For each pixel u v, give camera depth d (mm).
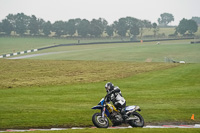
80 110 60500
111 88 41250
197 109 63031
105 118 41219
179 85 104562
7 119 51500
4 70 143375
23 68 151375
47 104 68125
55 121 50781
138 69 151375
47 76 126750
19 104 67500
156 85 104875
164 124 50562
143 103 70438
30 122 49938
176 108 63969
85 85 104062
